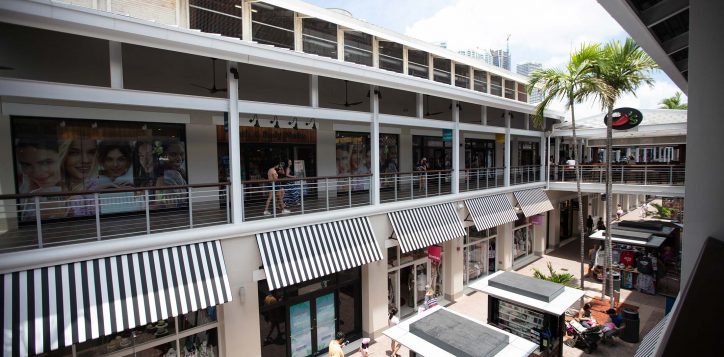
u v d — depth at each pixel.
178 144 11.70
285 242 10.01
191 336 9.35
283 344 11.04
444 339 8.16
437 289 15.83
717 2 3.16
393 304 14.05
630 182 19.31
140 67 11.07
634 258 16.95
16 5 6.18
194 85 12.12
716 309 2.09
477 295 16.45
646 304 15.19
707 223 3.34
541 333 10.74
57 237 8.26
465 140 21.89
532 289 10.96
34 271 6.87
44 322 6.55
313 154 14.98
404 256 14.54
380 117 12.48
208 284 8.29
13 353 6.21
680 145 24.69
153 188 8.23
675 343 1.87
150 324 8.85
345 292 12.45
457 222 14.82
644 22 5.45
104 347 8.38
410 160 18.67
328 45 15.45
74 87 7.14
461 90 14.88
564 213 26.45
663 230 17.94
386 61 17.95
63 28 6.81
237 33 12.43
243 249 9.46
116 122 10.66
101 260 7.52
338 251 10.80
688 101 3.37
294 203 12.66
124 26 7.20
